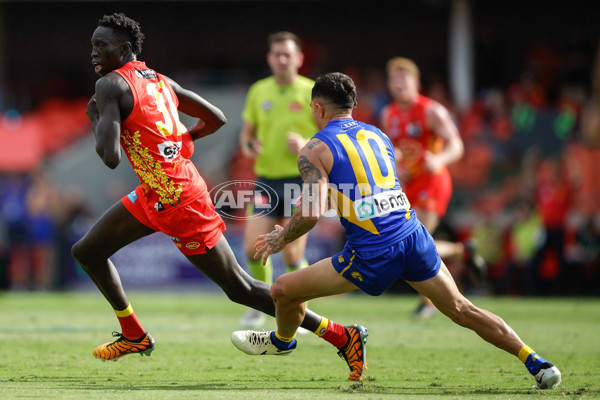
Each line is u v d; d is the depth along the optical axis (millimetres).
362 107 65062
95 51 19266
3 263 58031
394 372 20922
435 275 17766
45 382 18766
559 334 30672
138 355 23844
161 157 18922
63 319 35562
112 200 67188
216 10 82000
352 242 17578
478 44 75375
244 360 23094
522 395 16984
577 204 55375
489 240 52688
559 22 78312
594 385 18672
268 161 30266
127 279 54000
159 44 82375
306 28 81938
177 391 17297
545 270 52250
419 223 17984
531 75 70125
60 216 57500
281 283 18219
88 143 71812
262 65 81062
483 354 24750
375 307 43719
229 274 19781
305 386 18438
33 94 77625
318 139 17781
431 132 35375
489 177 61281
